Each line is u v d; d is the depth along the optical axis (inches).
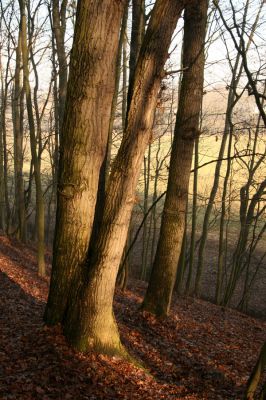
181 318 391.9
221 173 957.8
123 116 528.7
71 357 230.1
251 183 572.1
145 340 318.3
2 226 795.4
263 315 665.6
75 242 237.3
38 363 221.0
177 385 254.1
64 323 244.2
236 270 620.1
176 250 358.0
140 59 209.6
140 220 1010.1
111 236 223.0
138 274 784.3
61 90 533.6
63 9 537.3
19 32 618.2
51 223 984.3
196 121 339.3
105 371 229.6
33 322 267.4
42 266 496.4
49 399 195.0
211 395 252.4
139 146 212.5
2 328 262.7
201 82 336.8
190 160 346.0
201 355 317.4
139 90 209.8
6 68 676.1
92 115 222.1
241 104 557.0
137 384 232.4
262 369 205.2
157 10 204.7
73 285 240.5
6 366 214.8
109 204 220.5
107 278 230.5
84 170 228.5
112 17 212.4
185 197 352.8
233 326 445.4
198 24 327.9
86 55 214.4
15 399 188.2
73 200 231.8
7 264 490.9
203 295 721.0
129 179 216.4
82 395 205.2
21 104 661.9
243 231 610.5
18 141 666.8
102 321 238.1
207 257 895.7
